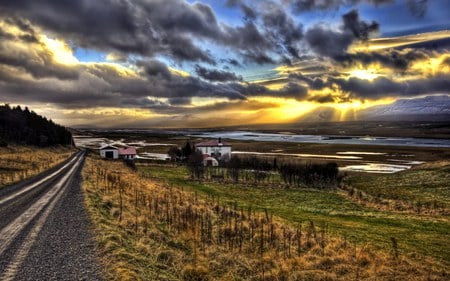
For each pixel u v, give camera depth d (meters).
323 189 64.81
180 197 37.53
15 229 18.77
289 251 21.69
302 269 18.81
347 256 21.86
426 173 73.81
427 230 33.97
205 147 125.56
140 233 19.16
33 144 125.69
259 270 17.70
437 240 29.94
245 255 19.88
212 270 16.27
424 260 23.72
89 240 16.36
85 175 47.69
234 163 96.56
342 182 73.88
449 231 33.56
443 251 26.66
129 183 42.59
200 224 25.14
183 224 23.84
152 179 62.09
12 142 113.88
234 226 26.02
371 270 19.83
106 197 28.52
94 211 22.72
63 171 54.47
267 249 21.84
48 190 33.91
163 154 158.25
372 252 23.62
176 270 14.73
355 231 32.94
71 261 13.65
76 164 69.56
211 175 78.06
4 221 20.77
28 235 17.47
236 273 16.66
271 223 28.67
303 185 68.12
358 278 18.53
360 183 75.31
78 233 17.61
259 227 26.80
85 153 118.69
